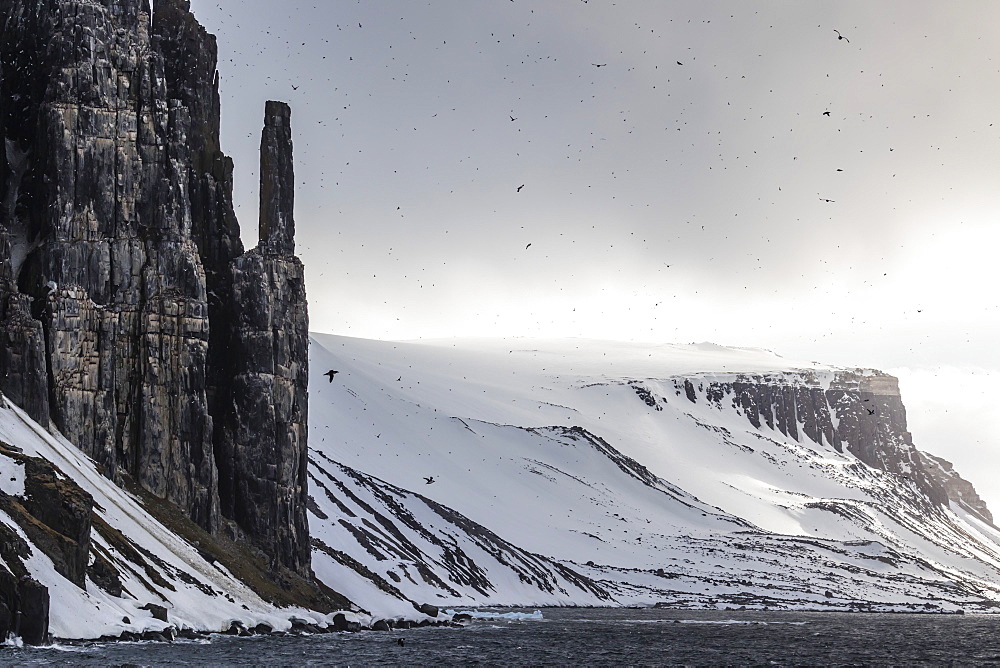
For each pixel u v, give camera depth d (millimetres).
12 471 105750
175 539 131625
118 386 138250
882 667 127875
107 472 133875
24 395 128750
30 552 99500
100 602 105062
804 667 125000
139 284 141375
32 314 135500
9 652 88688
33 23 152875
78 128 141250
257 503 147625
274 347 152250
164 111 147625
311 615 141000
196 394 141750
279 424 151250
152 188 145000
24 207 144250
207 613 119812
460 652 122375
